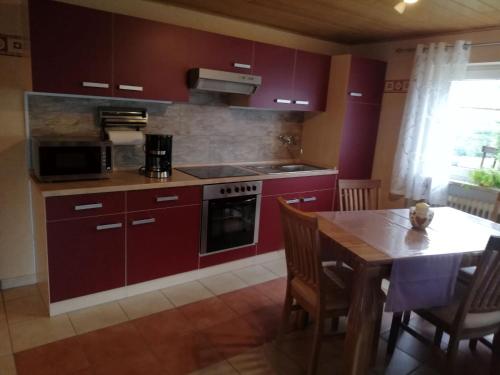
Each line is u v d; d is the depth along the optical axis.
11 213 2.63
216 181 2.91
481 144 3.40
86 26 2.38
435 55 3.34
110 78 2.54
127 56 2.57
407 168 3.65
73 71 2.39
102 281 2.55
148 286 2.79
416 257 1.81
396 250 1.89
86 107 2.78
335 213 2.51
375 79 3.82
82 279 2.46
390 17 2.97
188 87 2.91
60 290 2.39
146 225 2.64
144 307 2.59
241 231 3.20
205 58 2.91
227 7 2.98
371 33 3.59
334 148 3.81
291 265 2.13
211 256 3.08
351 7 2.76
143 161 3.13
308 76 3.61
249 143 3.76
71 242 2.36
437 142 3.36
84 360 2.04
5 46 2.39
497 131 3.28
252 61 3.17
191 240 2.91
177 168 3.23
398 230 2.23
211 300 2.74
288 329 2.43
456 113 3.29
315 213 2.48
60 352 2.10
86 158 2.49
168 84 2.79
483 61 3.15
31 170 2.64
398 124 3.84
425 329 2.56
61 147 2.37
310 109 3.73
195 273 3.02
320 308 1.87
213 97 3.40
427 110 3.43
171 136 2.82
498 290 1.84
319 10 2.91
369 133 3.95
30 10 2.19
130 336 2.27
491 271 1.75
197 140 3.39
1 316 2.39
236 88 3.10
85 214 2.36
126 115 2.89
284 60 3.38
